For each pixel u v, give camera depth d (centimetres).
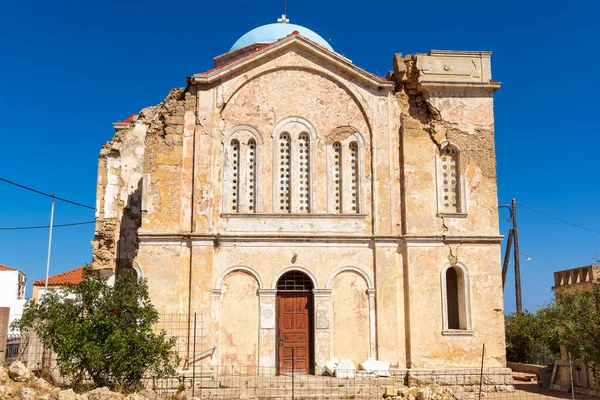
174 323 2302
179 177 2414
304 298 2417
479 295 2416
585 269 2534
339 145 2536
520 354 3469
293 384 1997
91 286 1878
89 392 1639
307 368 2364
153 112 2891
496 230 2473
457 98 2548
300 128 2519
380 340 2366
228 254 2381
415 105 2573
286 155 2517
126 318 1902
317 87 2553
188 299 2331
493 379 2341
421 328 2373
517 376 2788
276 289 2391
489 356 2373
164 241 2359
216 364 2297
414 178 2483
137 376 1858
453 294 2564
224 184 2439
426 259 2423
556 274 2745
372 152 2517
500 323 2402
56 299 1889
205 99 2486
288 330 2386
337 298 2400
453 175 2530
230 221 2409
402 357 2369
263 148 2483
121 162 2833
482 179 2506
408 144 2506
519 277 3769
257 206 2438
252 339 2336
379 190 2484
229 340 2328
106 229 2680
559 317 1938
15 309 5228
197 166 2425
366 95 2561
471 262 2439
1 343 1955
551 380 2416
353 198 2498
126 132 2866
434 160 2503
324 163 2502
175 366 1986
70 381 1869
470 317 2397
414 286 2400
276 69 2542
